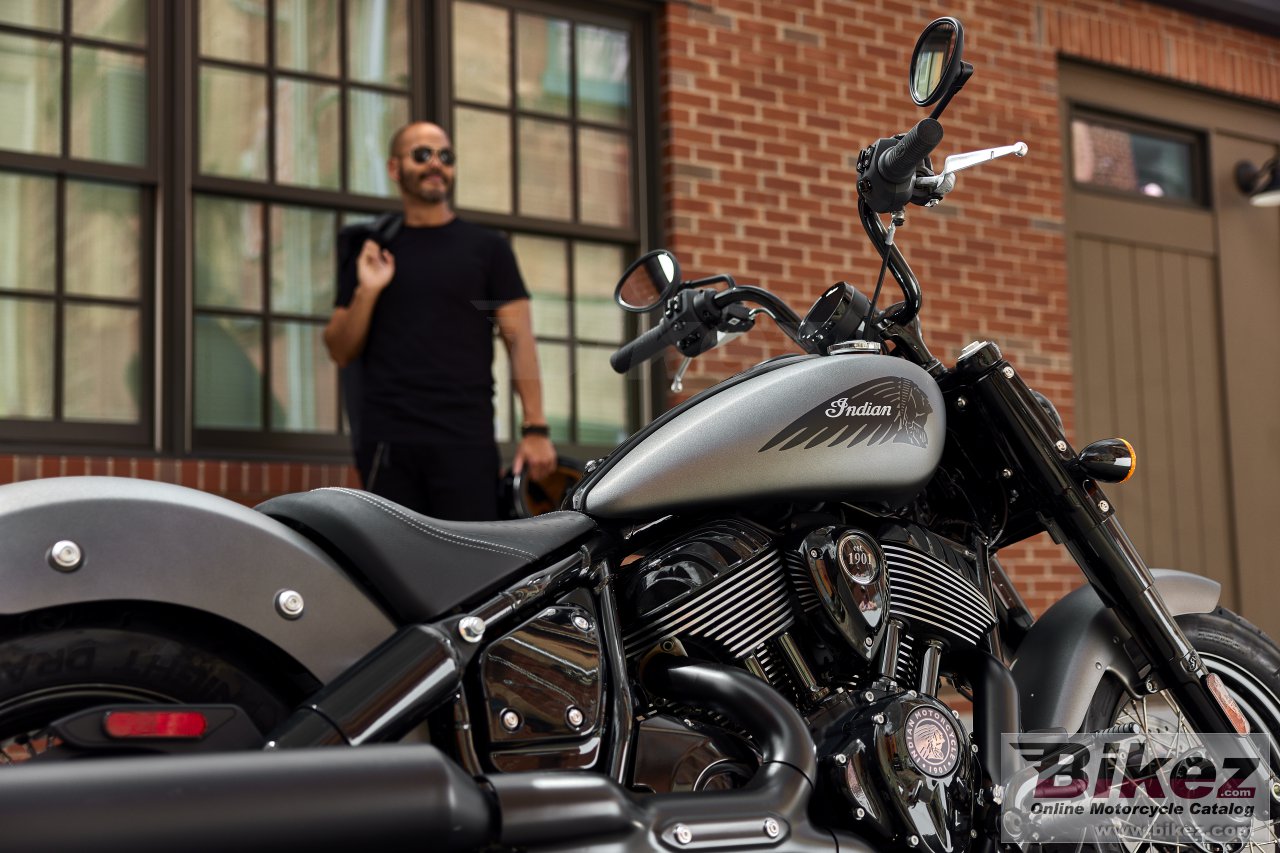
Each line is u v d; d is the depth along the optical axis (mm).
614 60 4832
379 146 4352
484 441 3498
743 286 1866
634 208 4832
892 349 1894
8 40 3799
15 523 1219
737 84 4965
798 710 1586
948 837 1545
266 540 1347
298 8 4230
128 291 3918
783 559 1621
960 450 1885
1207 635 2012
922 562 1720
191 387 3969
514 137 4602
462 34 4520
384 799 1139
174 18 4008
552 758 1423
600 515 1552
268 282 4137
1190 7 6152
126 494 1286
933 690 1687
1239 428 6246
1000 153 1744
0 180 3771
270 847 1077
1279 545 6289
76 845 986
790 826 1424
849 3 5254
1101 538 1857
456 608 1432
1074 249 5902
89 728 1173
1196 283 6238
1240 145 6430
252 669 1346
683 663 1545
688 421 1597
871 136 5258
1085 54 5879
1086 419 5848
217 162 4074
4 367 3736
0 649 1208
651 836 1336
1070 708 1832
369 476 3482
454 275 3506
